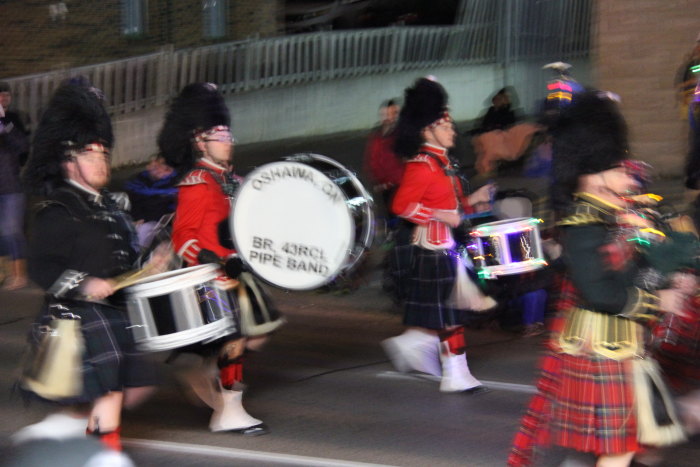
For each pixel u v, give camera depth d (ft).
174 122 20.24
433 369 24.80
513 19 73.51
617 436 14.19
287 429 21.03
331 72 72.43
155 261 18.20
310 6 85.56
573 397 14.55
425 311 23.38
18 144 36.52
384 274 32.30
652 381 14.61
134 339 17.06
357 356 27.14
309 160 20.21
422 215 22.77
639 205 15.79
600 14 48.65
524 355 26.86
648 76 47.47
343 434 20.68
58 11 68.18
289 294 34.83
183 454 19.49
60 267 16.21
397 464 18.94
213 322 17.78
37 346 16.44
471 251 23.20
